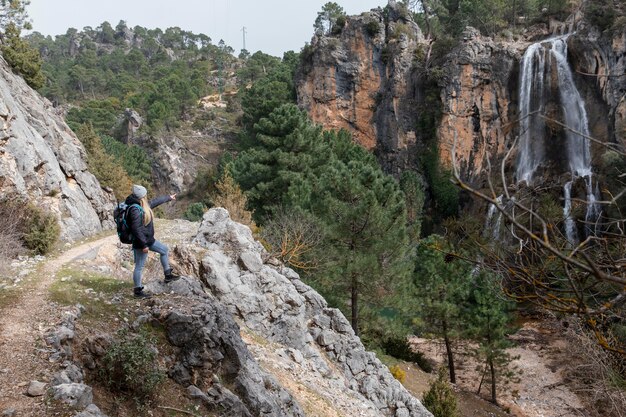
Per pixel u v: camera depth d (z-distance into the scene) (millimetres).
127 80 120312
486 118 55688
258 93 75875
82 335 8406
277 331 15922
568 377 27594
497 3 68125
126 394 7844
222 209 18297
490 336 25984
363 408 15039
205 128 88938
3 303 9312
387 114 64312
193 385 8766
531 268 5133
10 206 15664
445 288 26156
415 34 68000
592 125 47188
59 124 28031
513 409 26234
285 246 22562
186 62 145375
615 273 4758
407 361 29234
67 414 6566
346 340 17531
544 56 51688
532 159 51062
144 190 9859
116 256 16875
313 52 69875
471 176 56188
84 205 21750
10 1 30203
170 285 10289
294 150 40812
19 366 7332
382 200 25641
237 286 15766
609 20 46875
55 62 149125
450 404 19312
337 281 23781
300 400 12773
